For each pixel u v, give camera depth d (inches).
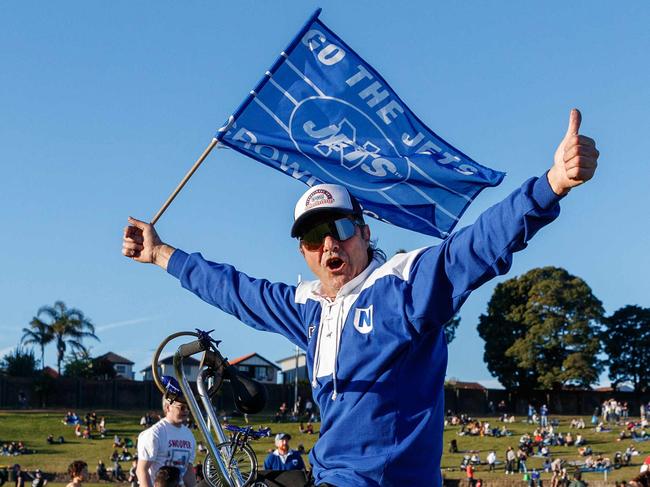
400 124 281.4
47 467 3002.0
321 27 286.0
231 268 221.6
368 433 180.9
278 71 285.6
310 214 190.7
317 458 185.5
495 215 167.3
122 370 5802.2
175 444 407.2
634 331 4736.7
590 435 3791.8
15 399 4244.6
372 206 272.5
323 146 281.0
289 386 4362.7
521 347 4552.2
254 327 212.5
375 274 187.5
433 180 268.1
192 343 171.2
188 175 257.6
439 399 185.9
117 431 3754.9
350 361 184.4
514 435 3828.7
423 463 180.7
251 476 166.1
